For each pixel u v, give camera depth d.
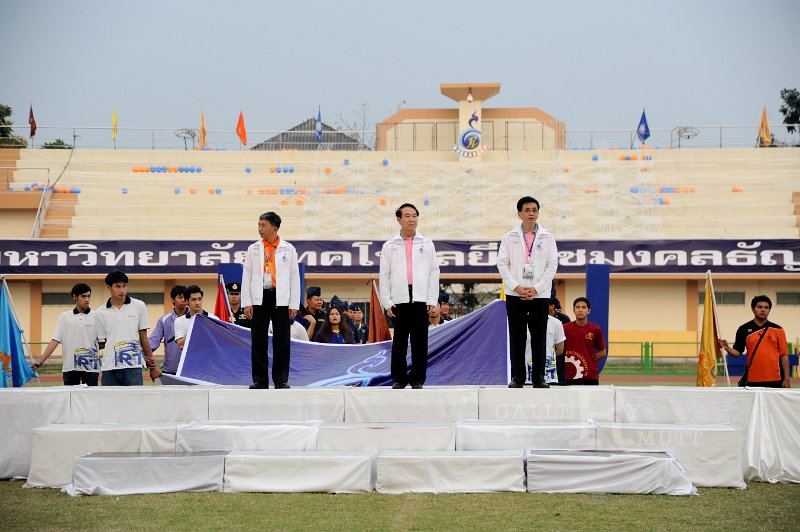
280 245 12.43
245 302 12.31
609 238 35.91
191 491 10.43
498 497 10.09
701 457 10.84
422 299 12.01
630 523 8.91
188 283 36.22
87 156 43.53
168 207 39.75
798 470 11.22
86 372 14.32
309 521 8.98
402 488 10.41
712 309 15.47
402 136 47.59
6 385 14.30
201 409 11.85
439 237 38.56
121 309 13.59
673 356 32.44
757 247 35.09
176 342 15.41
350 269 35.75
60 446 11.05
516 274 12.02
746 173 42.16
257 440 11.09
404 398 11.71
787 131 45.09
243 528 8.73
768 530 8.68
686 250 35.28
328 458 10.41
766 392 11.44
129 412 11.84
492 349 14.17
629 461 10.32
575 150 44.91
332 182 42.38
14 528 8.80
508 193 41.34
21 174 42.31
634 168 42.88
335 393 11.77
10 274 35.16
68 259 35.34
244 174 42.72
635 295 36.22
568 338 14.34
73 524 8.95
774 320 35.75
